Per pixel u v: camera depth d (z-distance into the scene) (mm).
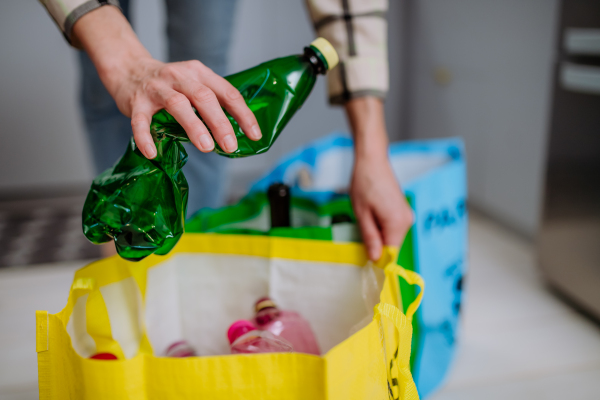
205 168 1119
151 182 455
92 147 1104
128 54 524
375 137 725
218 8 1003
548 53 1444
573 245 1221
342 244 615
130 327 596
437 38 2096
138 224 448
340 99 756
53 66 2113
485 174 1843
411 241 819
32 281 1463
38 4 2035
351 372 442
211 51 1043
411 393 469
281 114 496
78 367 441
